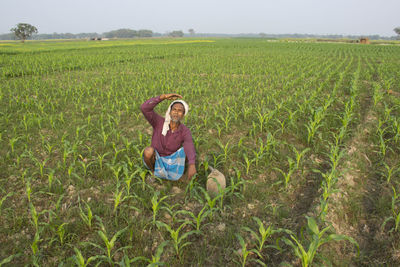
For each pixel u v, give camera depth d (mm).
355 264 3053
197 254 3143
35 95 11125
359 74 15320
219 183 4035
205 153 5648
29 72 17484
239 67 20125
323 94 10539
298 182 4621
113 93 11336
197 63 22547
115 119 7332
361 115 7863
